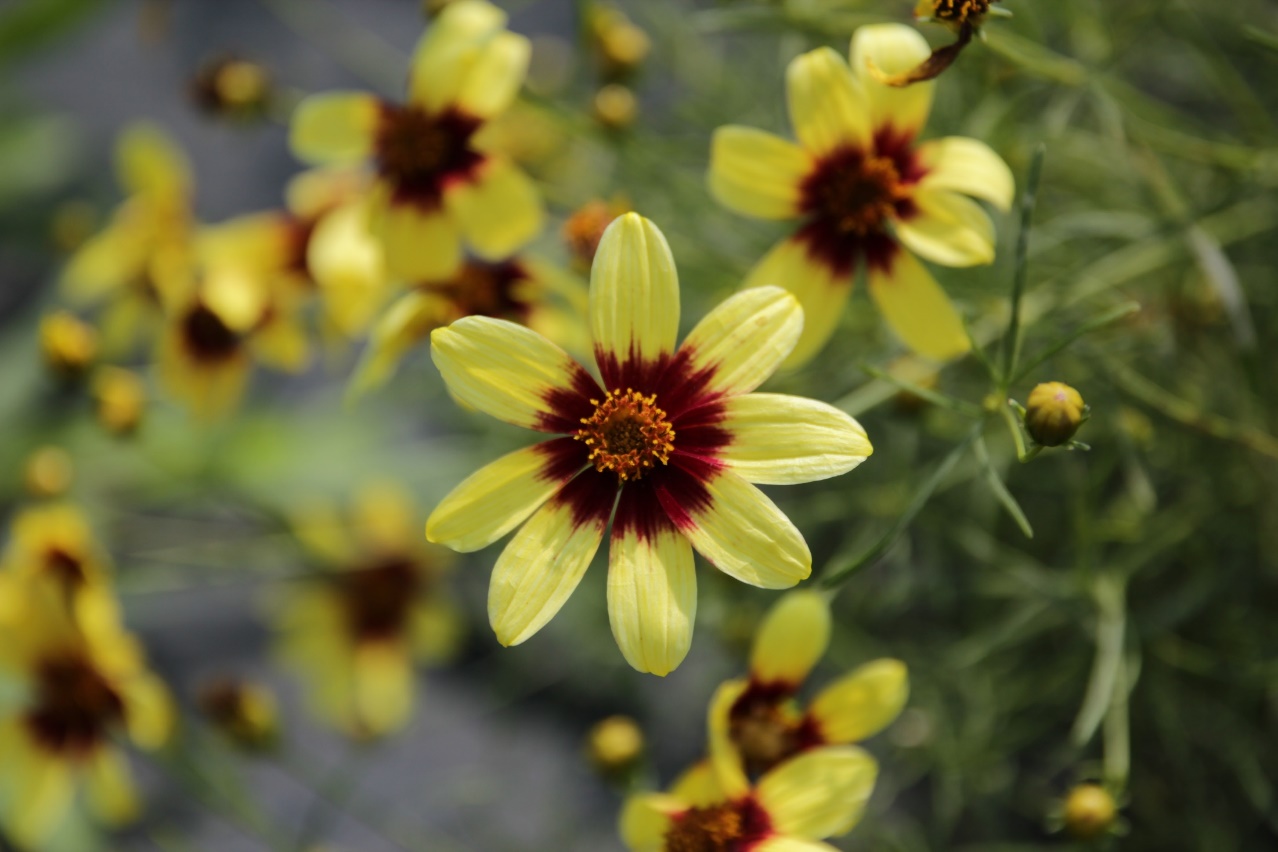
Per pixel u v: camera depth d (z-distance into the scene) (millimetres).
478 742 495
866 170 318
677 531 291
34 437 509
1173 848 410
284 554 450
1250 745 401
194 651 524
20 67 587
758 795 311
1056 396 295
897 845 385
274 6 617
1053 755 427
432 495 497
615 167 407
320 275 374
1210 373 393
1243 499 392
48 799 392
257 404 525
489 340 292
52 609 384
